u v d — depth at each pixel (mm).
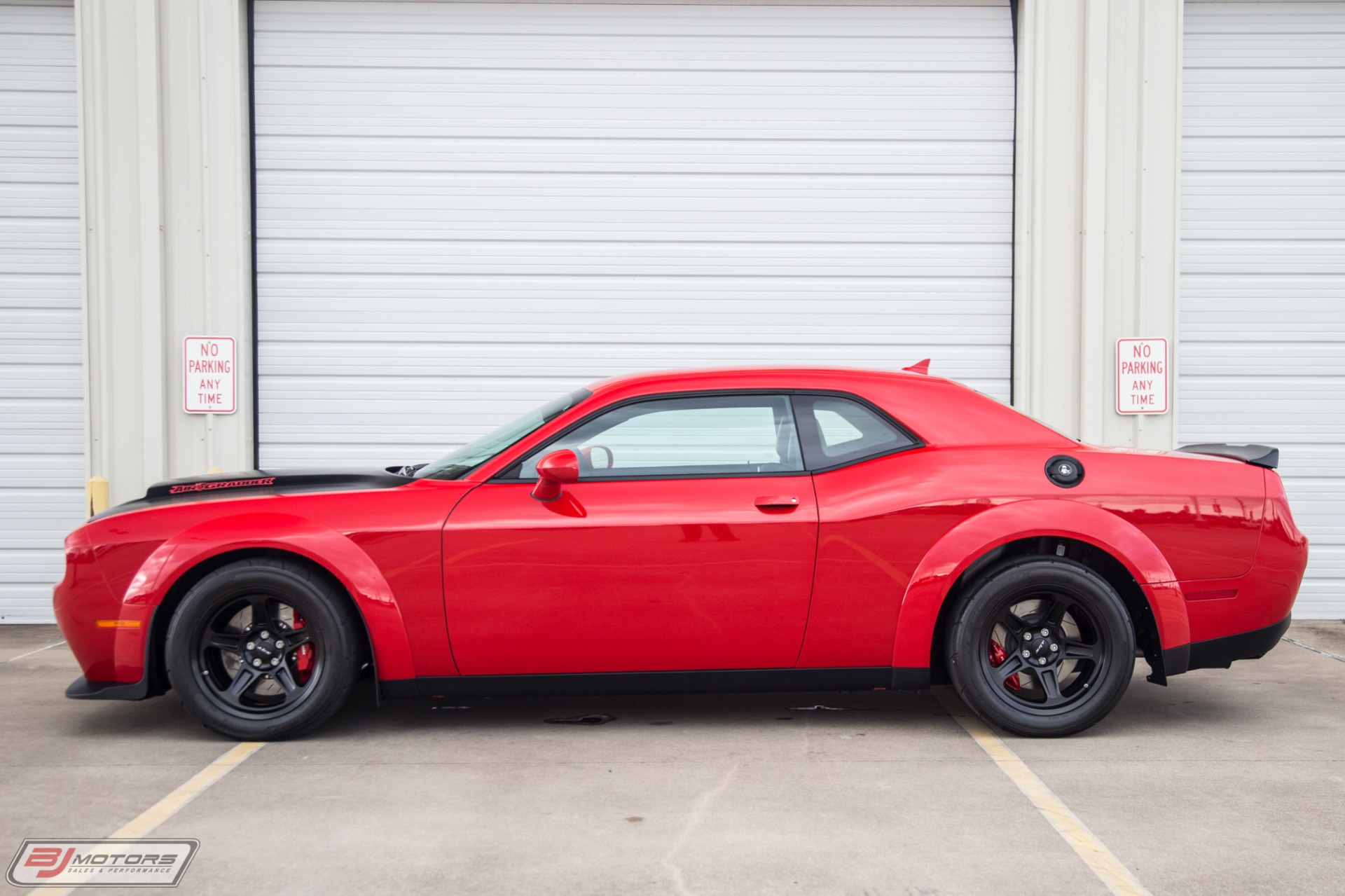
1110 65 6730
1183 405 6895
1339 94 6918
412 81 6844
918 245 6930
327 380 6820
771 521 3719
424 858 2721
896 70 6918
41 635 6281
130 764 3525
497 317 6867
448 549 3709
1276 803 3135
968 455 3842
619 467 3861
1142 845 2805
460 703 4445
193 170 6613
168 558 3721
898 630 3746
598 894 2502
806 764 3537
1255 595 3777
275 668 3777
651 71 6898
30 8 6734
